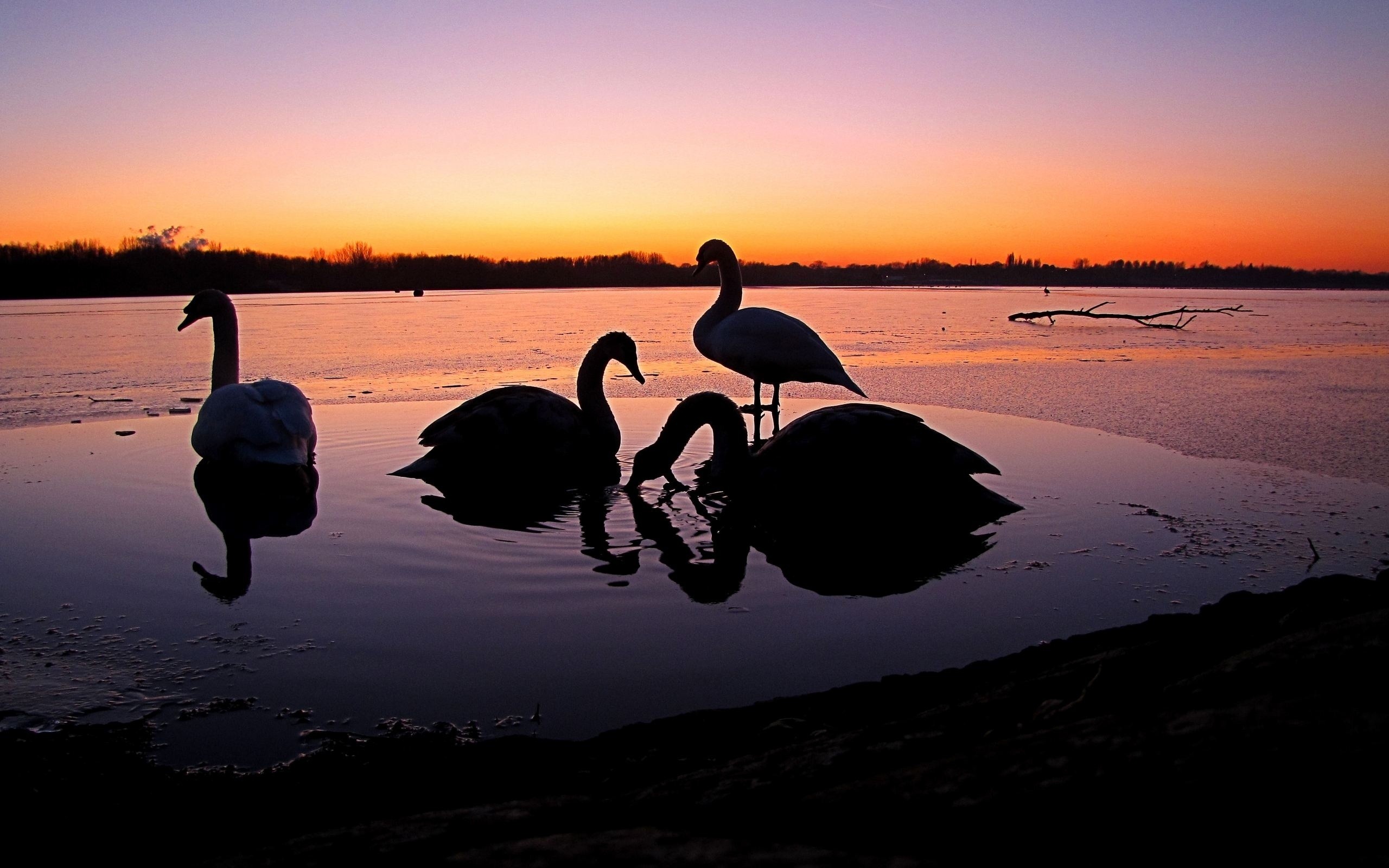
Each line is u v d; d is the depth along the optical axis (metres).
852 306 36.06
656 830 1.98
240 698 3.44
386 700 3.42
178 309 32.34
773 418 9.54
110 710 3.35
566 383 12.29
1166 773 1.76
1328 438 8.42
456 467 6.98
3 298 47.19
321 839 2.20
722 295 11.00
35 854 2.51
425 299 44.75
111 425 9.24
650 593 4.52
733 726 3.19
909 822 1.85
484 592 4.53
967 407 10.28
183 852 2.51
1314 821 1.55
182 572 4.83
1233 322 26.22
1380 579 4.22
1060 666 3.28
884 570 4.89
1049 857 1.63
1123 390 11.66
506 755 3.00
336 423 9.16
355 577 4.74
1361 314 31.86
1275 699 1.98
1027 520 5.82
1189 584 4.65
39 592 4.55
